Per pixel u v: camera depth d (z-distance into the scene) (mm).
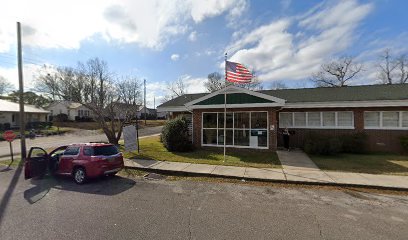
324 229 4906
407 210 5953
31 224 5207
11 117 37562
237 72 13055
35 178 9500
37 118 44812
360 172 9570
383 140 14594
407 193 7332
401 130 14305
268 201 6652
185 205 6352
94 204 6457
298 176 8984
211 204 6422
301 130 16234
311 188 7906
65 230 4902
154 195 7223
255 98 14406
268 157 12797
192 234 4699
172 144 15102
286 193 7391
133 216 5613
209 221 5312
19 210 6047
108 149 9281
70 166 8945
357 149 14156
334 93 16969
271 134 14367
